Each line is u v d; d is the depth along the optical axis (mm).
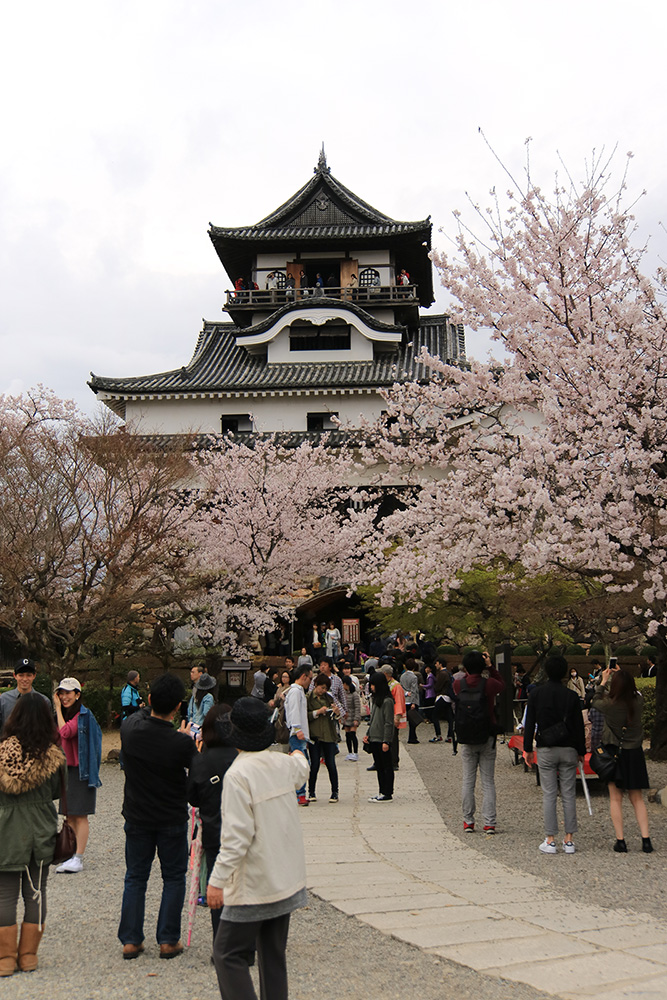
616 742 9820
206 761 6375
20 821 6230
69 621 19094
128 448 21078
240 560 28125
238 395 42844
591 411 13391
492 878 8539
